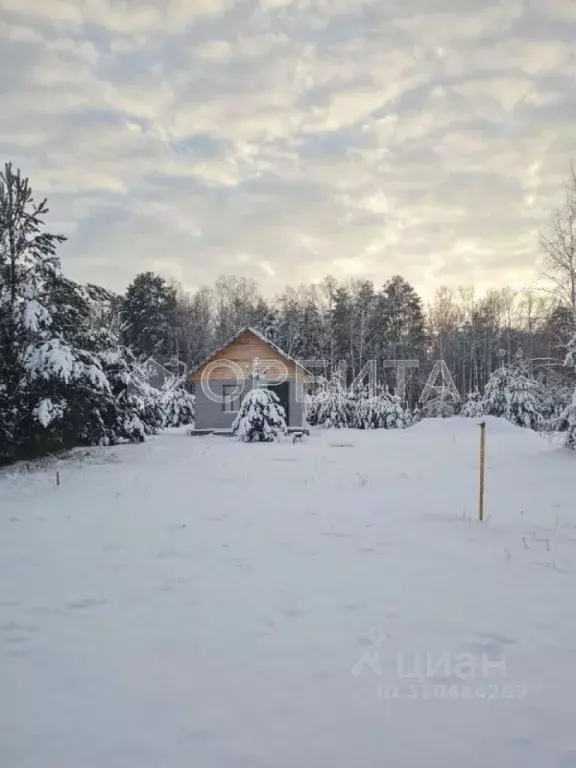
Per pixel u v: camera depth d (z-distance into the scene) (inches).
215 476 522.6
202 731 124.6
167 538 291.4
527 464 601.6
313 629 177.8
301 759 115.0
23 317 652.7
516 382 1380.4
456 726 126.7
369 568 239.9
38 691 142.3
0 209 693.9
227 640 170.2
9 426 629.6
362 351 1915.6
